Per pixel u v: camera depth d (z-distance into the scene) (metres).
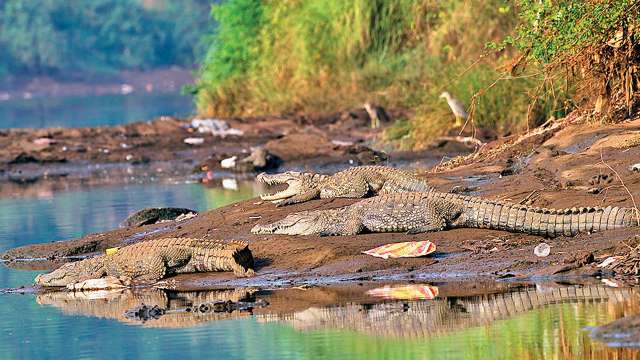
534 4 54.16
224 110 114.50
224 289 39.09
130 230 49.62
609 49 52.06
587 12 51.03
